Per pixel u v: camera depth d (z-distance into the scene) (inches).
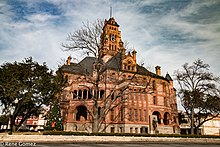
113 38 2839.6
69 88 2030.0
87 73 1475.1
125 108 1820.9
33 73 1524.4
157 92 2237.9
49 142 937.5
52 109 1686.8
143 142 1128.2
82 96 1918.1
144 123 1891.0
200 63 1930.4
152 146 905.5
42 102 1588.3
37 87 1512.1
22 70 1461.6
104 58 2374.5
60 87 1680.6
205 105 2020.2
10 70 1434.5
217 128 3021.7
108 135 1128.2
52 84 1617.9
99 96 1919.3
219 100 1923.0
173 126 2310.5
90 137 1070.4
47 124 1643.7
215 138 1417.3
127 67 2106.3
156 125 2047.2
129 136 1174.3
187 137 1326.3
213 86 1846.7
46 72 1619.1
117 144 957.8
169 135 1274.6
